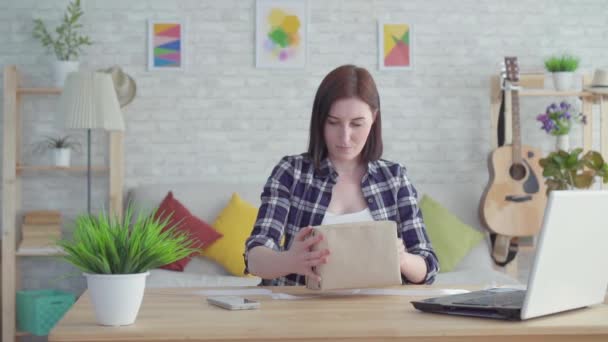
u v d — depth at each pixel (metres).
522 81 4.76
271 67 4.84
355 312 1.58
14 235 4.48
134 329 1.37
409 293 1.90
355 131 2.15
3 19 4.72
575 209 1.47
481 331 1.39
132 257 1.43
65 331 1.35
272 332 1.36
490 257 4.50
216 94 4.82
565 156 4.30
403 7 4.94
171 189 4.54
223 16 4.83
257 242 2.13
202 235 4.24
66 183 4.76
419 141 4.94
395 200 2.30
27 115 4.74
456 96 4.96
